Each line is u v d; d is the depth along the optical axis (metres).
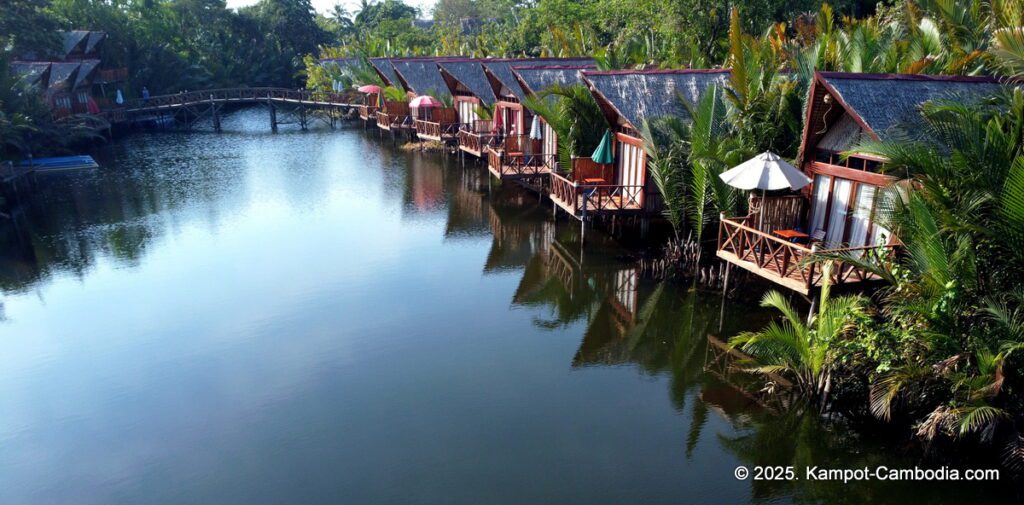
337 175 30.80
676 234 16.91
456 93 35.25
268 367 12.45
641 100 17.92
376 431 10.20
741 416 10.37
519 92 27.59
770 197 13.49
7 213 24.58
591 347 13.06
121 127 47.00
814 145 13.30
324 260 18.73
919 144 9.29
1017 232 8.27
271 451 9.79
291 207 24.88
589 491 8.66
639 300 15.25
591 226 20.80
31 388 11.88
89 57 48.22
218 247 20.11
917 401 9.42
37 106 34.78
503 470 9.15
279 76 68.81
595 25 41.91
